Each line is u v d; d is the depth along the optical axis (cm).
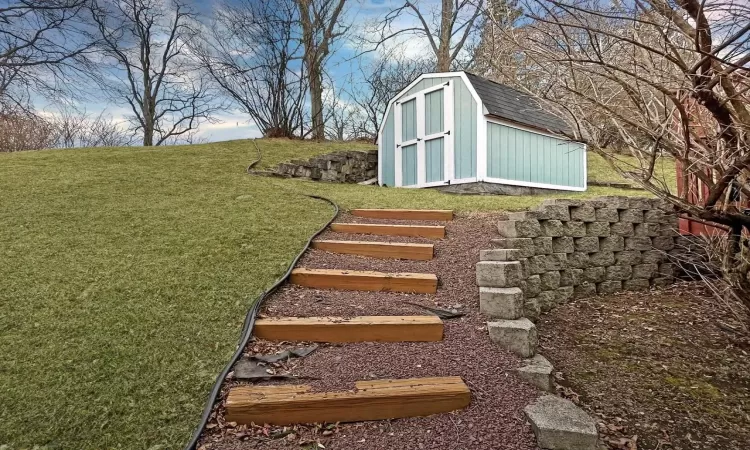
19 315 255
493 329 250
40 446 169
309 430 186
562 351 310
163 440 174
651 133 209
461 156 812
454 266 357
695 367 291
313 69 1428
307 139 1355
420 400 196
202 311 268
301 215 481
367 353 239
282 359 229
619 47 216
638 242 482
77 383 202
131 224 418
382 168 1009
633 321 374
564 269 422
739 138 190
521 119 842
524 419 190
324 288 320
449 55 1495
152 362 219
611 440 205
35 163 710
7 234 381
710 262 372
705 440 212
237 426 185
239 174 724
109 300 275
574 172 970
